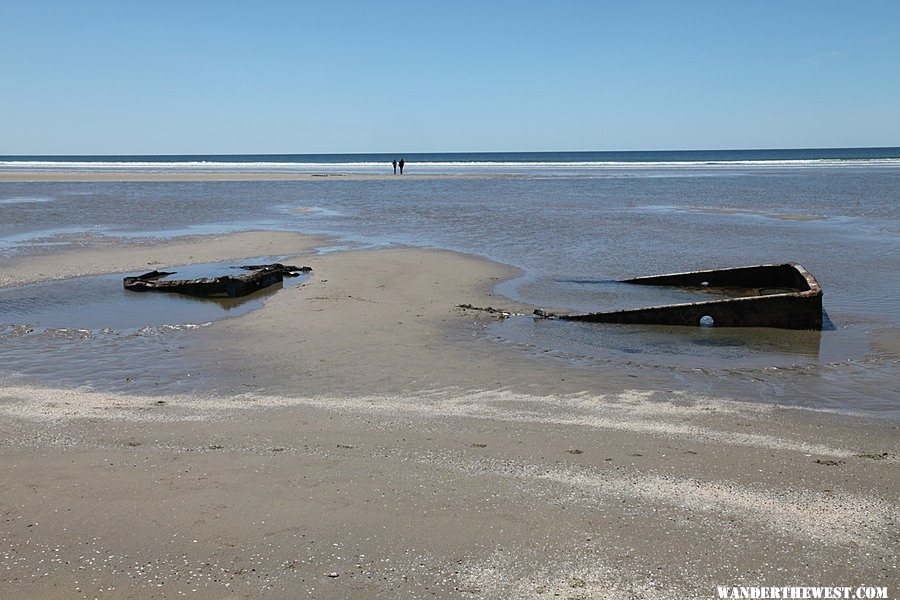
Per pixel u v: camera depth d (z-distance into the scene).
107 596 4.35
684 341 10.98
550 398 8.17
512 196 41.94
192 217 30.50
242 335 11.02
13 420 7.40
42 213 31.72
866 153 184.62
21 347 10.56
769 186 48.97
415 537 4.98
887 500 5.56
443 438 6.87
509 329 11.64
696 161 117.44
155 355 10.04
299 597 4.34
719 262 18.47
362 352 10.04
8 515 5.30
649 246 21.36
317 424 7.27
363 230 25.72
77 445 6.68
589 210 32.84
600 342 10.88
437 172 74.81
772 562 4.71
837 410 7.79
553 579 4.52
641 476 5.98
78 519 5.23
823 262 18.05
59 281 16.17
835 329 11.65
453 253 19.75
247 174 70.38
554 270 17.42
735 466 6.20
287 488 5.72
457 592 4.39
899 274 16.27
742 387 8.67
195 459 6.32
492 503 5.48
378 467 6.15
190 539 4.95
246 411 7.69
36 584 4.47
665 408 7.82
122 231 25.36
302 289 14.45
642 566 4.66
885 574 4.59
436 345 10.51
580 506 5.45
